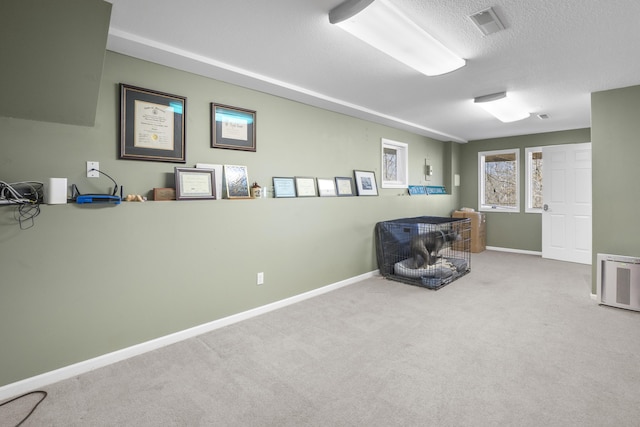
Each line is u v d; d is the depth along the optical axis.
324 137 3.93
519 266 4.95
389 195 4.96
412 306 3.25
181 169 2.63
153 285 2.42
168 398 1.83
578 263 5.14
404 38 2.12
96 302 2.17
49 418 1.68
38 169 2.06
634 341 2.44
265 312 3.14
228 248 2.87
